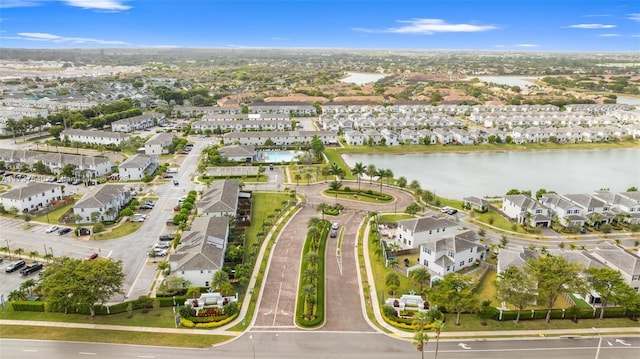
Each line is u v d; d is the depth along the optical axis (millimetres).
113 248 122938
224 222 128000
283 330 88812
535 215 145750
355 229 140125
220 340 85438
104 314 92688
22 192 148750
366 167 196375
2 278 106125
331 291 103500
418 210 151000
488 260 121000
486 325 91062
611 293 92562
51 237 129500
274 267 114062
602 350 84062
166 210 152875
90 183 182000
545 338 87312
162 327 88938
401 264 118125
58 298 86125
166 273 106500
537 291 91125
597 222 144875
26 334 85875
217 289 97562
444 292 92000
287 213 152375
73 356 80000
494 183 197125
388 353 82500
